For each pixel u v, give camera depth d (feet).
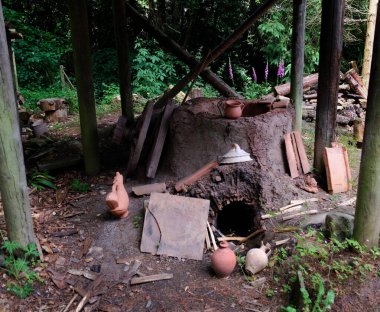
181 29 39.99
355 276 10.14
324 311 9.12
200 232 13.10
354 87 26.86
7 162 11.07
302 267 10.73
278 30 32.32
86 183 17.69
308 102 27.32
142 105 31.50
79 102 17.51
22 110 29.55
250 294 10.78
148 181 16.39
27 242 11.93
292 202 14.24
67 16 46.70
